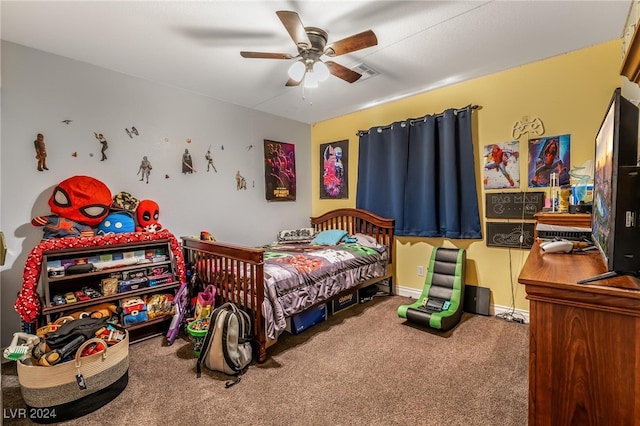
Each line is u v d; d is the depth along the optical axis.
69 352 1.74
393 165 3.67
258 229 4.01
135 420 1.67
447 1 1.88
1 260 1.69
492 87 2.99
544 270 1.13
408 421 1.63
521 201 2.86
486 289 3.05
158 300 2.62
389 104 3.79
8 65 2.26
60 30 2.14
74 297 2.27
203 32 2.19
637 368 0.87
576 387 0.96
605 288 0.89
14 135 2.29
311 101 3.69
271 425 1.62
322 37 2.12
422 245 3.56
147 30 2.16
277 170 4.22
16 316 2.31
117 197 2.74
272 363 2.23
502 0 1.87
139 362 2.25
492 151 3.02
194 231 3.37
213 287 2.68
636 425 0.88
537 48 2.50
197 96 3.37
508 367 2.12
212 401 1.82
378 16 2.03
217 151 3.56
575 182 2.53
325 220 4.48
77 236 2.36
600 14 2.02
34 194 2.38
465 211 3.17
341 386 1.95
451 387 1.91
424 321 2.74
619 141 0.97
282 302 2.37
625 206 0.95
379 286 3.85
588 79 2.50
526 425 1.59
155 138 3.05
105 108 2.73
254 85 3.16
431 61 2.69
